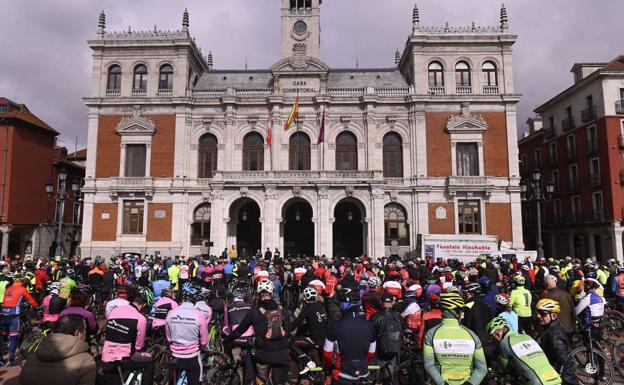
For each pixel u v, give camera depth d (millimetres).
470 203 38531
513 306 10984
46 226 44969
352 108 40125
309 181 35531
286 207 38000
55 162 47031
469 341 5797
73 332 5355
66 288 9758
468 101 39094
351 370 6348
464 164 39188
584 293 12438
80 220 51156
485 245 30781
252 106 40406
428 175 38781
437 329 5977
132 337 7375
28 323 13695
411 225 38562
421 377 9109
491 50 40156
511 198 38031
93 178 39531
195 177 39688
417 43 40094
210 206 39562
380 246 34719
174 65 40750
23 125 42875
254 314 7926
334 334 6527
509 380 7301
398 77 43156
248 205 40938
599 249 40531
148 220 38938
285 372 7836
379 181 35281
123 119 39969
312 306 8555
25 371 4809
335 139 40000
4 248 40625
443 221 38188
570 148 44625
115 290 18188
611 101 39469
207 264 22266
